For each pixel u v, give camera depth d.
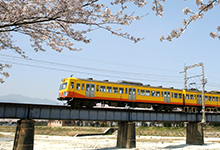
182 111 39.84
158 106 37.28
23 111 26.41
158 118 37.34
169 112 38.09
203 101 39.34
